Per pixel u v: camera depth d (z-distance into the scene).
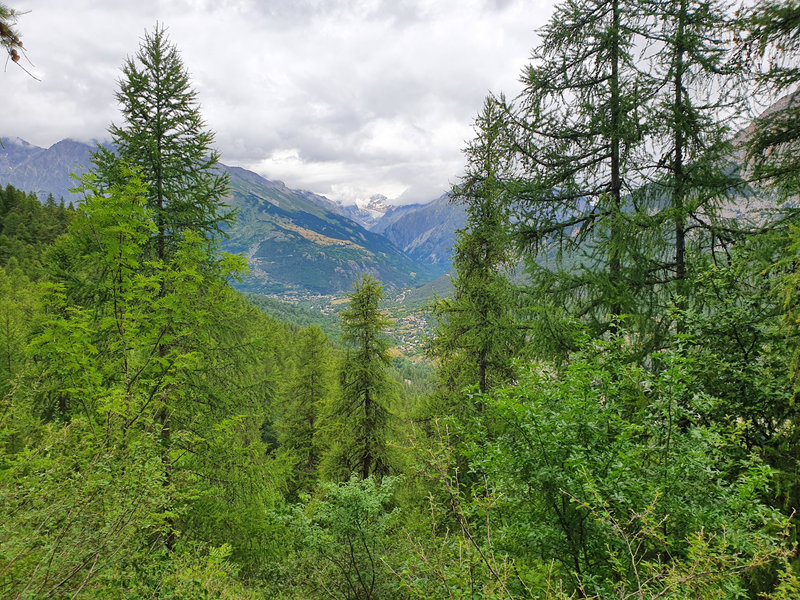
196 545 5.46
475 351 10.37
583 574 3.17
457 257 10.96
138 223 6.15
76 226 5.91
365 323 13.82
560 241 7.66
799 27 4.14
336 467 13.62
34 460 3.68
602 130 6.71
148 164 8.69
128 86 8.84
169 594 3.54
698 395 3.86
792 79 4.57
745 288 5.58
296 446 19.38
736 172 5.71
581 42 7.06
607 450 3.62
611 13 6.91
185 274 6.65
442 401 10.77
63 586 2.91
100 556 3.14
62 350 5.39
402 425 13.90
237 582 6.40
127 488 3.56
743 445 4.54
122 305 6.27
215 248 8.86
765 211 5.76
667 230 6.37
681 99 6.50
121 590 3.35
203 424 7.88
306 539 6.21
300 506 6.90
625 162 6.76
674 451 3.67
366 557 6.04
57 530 3.09
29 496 2.99
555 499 3.56
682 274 6.76
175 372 6.86
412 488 10.14
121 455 4.18
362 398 14.20
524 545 3.76
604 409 3.85
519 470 3.74
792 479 3.98
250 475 8.45
